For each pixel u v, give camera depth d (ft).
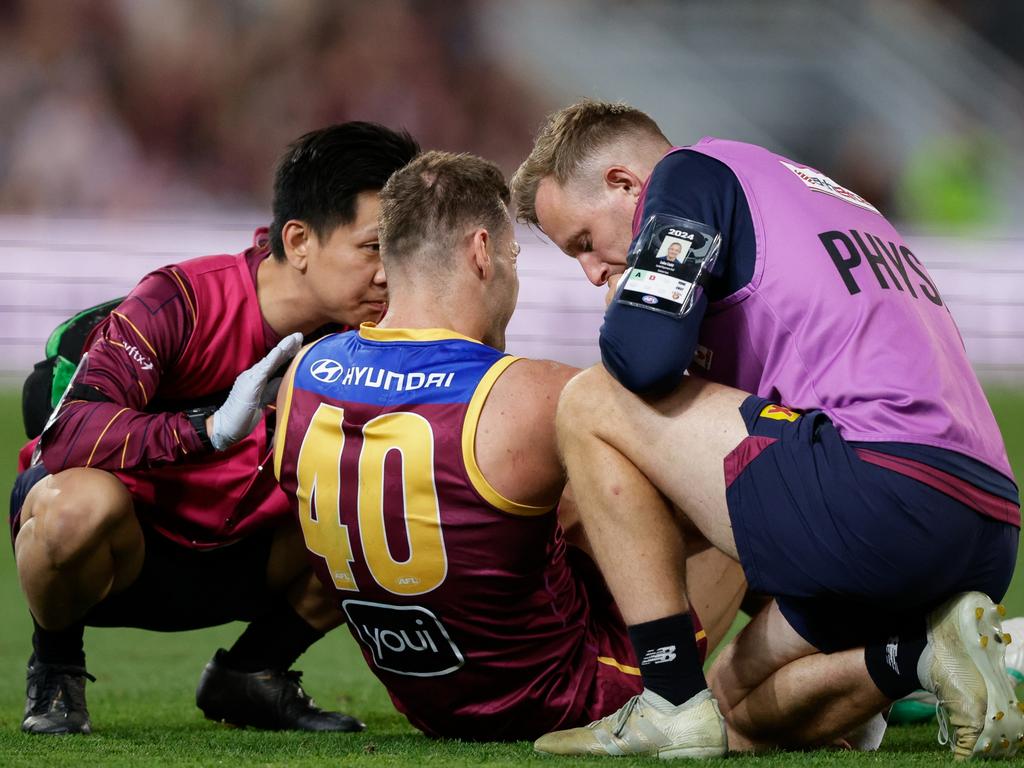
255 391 29.01
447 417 26.61
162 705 37.83
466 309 27.99
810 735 27.37
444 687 28.71
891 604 25.12
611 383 26.20
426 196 27.73
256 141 207.00
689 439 25.54
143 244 173.06
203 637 53.52
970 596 24.91
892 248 27.53
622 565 26.02
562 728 28.66
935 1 229.86
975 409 26.12
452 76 215.51
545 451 26.78
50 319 150.00
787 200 26.94
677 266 25.57
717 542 25.98
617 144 29.71
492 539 26.76
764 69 226.58
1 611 57.88
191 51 206.49
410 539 26.96
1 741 29.53
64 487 29.78
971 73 225.97
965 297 156.76
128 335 32.01
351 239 32.53
